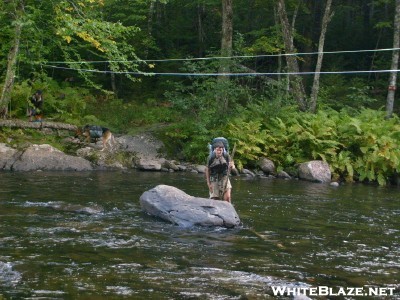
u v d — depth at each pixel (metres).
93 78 28.05
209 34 31.38
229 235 8.95
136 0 26.73
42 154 16.67
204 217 9.47
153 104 25.66
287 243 8.57
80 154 17.84
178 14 31.80
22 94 20.28
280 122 19.97
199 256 7.57
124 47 18.91
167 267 6.97
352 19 35.84
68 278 6.37
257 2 28.27
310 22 31.50
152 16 30.14
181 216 9.59
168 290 6.09
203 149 19.41
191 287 6.22
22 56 19.09
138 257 7.38
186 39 31.48
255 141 19.16
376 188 17.14
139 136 19.94
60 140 18.77
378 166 18.86
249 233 9.17
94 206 10.73
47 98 21.47
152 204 10.17
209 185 10.58
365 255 8.00
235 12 31.05
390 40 31.83
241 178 17.41
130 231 8.89
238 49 21.25
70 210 10.34
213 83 20.34
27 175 14.96
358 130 19.25
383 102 28.11
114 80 27.77
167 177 16.25
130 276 6.54
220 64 20.44
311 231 9.55
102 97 26.33
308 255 7.87
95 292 5.93
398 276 6.98
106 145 18.53
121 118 22.55
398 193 16.00
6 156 16.36
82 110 22.30
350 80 29.64
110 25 17.70
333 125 20.03
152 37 28.39
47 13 18.50
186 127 20.44
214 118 20.09
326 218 10.86
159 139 19.95
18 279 6.25
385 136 19.27
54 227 8.91
